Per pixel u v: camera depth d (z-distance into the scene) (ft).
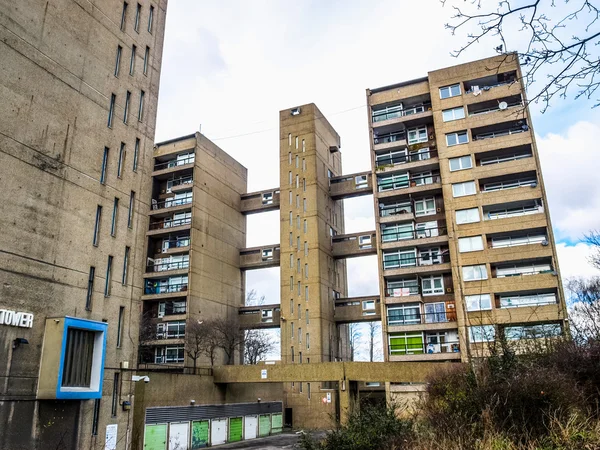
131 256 87.66
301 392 154.20
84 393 69.77
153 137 98.27
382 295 140.15
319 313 155.63
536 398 37.68
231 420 126.62
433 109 148.25
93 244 79.82
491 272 130.31
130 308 85.56
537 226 128.36
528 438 35.50
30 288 67.56
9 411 61.93
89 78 83.56
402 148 154.51
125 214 87.76
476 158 140.97
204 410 117.60
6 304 64.03
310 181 169.48
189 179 177.88
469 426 39.88
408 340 135.13
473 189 137.28
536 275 124.26
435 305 137.08
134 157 92.58
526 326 81.10
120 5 93.86
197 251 167.53
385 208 152.15
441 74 150.41
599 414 38.04
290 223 168.76
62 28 79.15
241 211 195.93
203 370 153.17
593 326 64.85
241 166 202.69
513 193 133.08
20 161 68.90
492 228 132.36
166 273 165.58
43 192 71.92
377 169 152.66
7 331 63.52
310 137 173.99
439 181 147.43
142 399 98.17
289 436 136.98
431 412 50.93
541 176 131.85
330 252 171.22
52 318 68.90
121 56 92.32
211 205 178.91
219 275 176.55
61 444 67.97
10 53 69.26
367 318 161.48
